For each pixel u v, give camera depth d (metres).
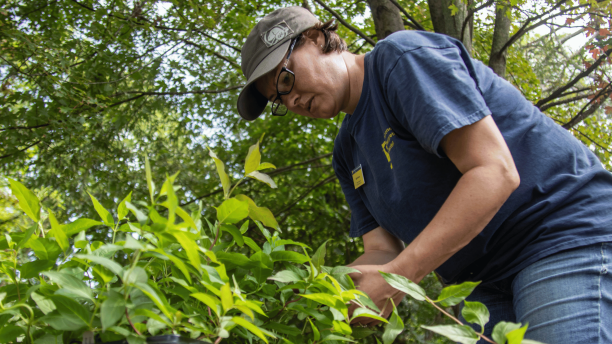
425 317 3.70
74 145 4.64
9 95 4.40
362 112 1.28
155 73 4.71
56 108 4.32
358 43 5.67
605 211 1.01
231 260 0.68
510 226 1.05
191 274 0.64
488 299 1.26
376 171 1.27
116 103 4.84
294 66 1.32
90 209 5.09
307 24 1.33
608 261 0.95
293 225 5.25
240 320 0.49
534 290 0.98
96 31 4.59
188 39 4.94
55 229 0.58
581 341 0.88
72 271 0.61
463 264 1.14
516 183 0.94
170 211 0.47
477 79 1.10
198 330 0.50
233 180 5.60
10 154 4.56
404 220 1.22
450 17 3.42
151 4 4.81
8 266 0.60
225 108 5.21
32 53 3.93
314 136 5.99
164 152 5.62
